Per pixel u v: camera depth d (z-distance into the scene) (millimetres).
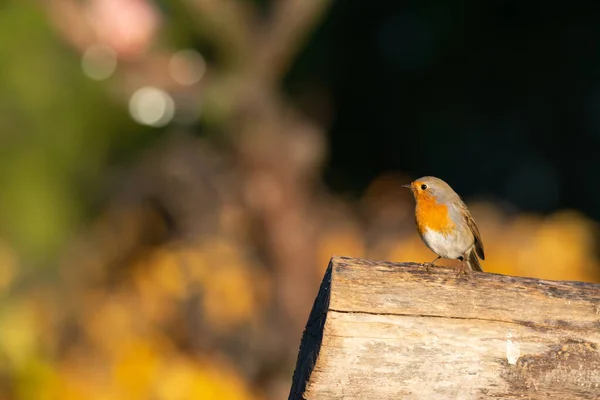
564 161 21094
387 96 21875
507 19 21422
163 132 13211
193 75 12258
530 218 12383
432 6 21594
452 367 5164
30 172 11977
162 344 10367
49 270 11688
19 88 11891
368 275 5195
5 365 10070
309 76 19688
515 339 5230
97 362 10203
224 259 11055
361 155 21469
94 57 11789
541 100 21359
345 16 20891
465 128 21516
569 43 21156
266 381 11281
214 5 12062
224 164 12609
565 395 5277
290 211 12102
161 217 12531
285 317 11633
